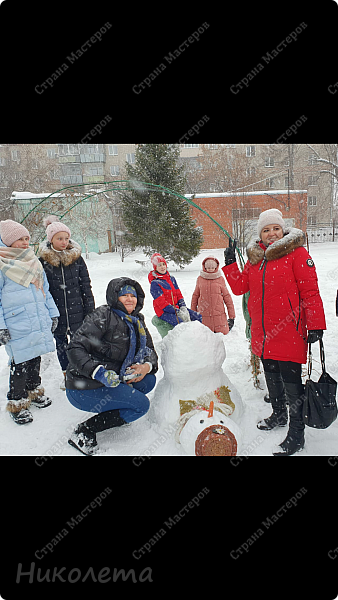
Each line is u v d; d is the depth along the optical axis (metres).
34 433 3.09
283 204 19.28
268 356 2.66
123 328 2.69
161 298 3.79
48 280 3.67
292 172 28.48
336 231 22.77
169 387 2.94
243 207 19.05
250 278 2.80
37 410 3.51
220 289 5.05
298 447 2.61
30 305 3.24
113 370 2.73
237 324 5.88
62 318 3.74
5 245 3.31
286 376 2.60
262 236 2.75
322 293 7.27
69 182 32.06
